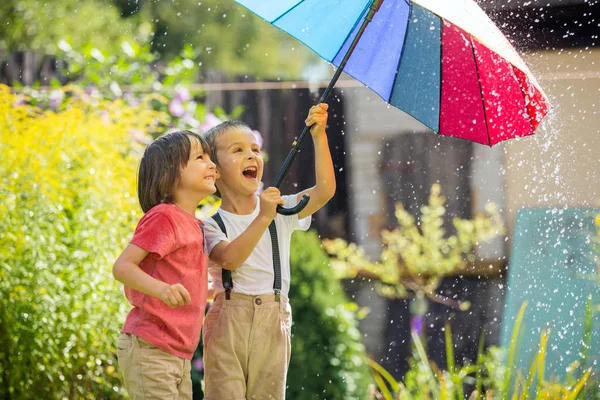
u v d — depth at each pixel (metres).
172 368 4.18
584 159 9.60
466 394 7.81
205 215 7.36
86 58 10.29
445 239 12.52
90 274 6.55
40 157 6.87
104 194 6.96
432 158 12.69
